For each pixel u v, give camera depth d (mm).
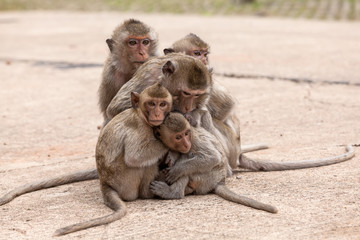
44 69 24234
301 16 40844
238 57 24891
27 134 15328
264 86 19703
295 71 21672
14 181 11547
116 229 8641
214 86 11055
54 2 54312
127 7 49094
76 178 11297
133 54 12344
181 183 9797
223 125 11258
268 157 12336
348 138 13461
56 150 13859
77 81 21797
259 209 9133
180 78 9648
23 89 20797
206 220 8781
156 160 9508
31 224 9102
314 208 9094
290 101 17562
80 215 9375
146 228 8609
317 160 11406
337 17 39500
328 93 18328
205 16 42094
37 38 33219
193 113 10070
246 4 46719
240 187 10398
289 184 10391
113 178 9672
